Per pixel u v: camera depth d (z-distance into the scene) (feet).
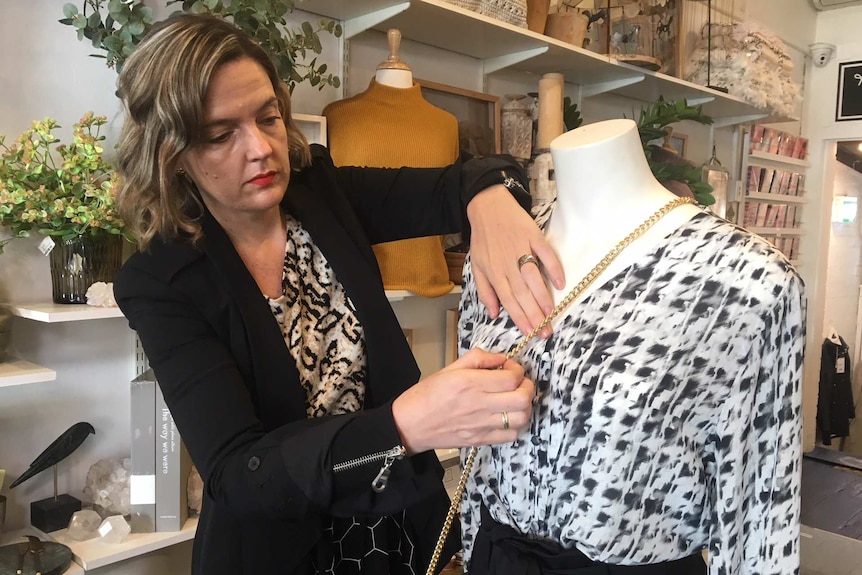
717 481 2.65
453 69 7.02
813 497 10.68
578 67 7.58
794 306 2.51
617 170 2.80
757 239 2.60
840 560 8.53
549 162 6.64
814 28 13.57
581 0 8.51
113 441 5.21
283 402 3.01
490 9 6.08
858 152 14.92
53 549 4.32
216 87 2.64
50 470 4.91
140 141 2.78
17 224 4.30
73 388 4.97
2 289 4.58
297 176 3.50
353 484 2.42
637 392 2.54
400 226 3.67
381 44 6.42
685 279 2.58
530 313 2.77
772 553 2.58
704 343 2.54
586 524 2.63
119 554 4.37
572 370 2.66
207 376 2.77
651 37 8.26
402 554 3.63
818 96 13.52
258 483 2.47
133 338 5.23
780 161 12.79
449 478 6.85
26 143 4.20
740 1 11.48
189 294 2.87
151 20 4.20
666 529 2.71
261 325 2.98
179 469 4.65
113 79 4.93
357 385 3.36
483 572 2.93
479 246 3.06
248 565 3.10
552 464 2.73
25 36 4.51
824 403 14.21
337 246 3.31
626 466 2.57
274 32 4.48
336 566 3.39
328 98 6.09
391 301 6.07
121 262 4.71
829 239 13.98
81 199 4.32
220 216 3.09
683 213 2.74
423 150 5.56
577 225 2.93
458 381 2.30
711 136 11.46
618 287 2.69
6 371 4.12
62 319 4.11
